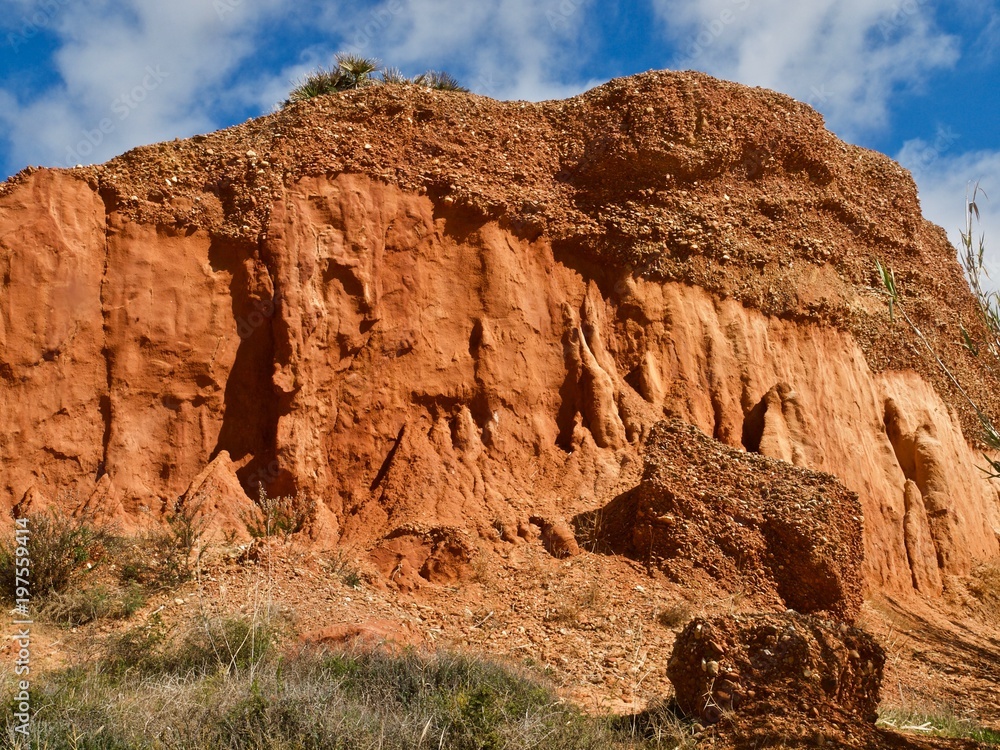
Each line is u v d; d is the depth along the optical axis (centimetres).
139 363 1642
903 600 1878
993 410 2395
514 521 1585
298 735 859
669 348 1895
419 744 864
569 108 2033
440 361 1747
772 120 2138
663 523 1539
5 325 1599
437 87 2259
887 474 2047
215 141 1823
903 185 2380
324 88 2225
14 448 1554
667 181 2003
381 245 1788
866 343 2159
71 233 1681
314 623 1269
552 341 1841
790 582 1538
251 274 1711
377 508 1586
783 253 2086
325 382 1681
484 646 1333
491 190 1886
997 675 1627
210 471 1588
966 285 2450
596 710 1126
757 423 1905
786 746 909
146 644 1155
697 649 995
